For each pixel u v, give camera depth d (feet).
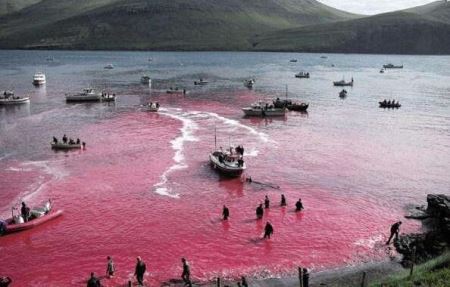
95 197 172.76
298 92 481.46
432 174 206.28
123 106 377.30
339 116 345.31
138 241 138.92
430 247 132.57
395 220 155.74
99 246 135.85
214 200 171.53
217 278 115.44
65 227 147.84
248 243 138.10
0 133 274.57
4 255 130.52
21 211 153.48
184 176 196.85
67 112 347.77
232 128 295.69
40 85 521.65
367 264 126.21
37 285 115.44
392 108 384.06
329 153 238.89
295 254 131.75
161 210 161.79
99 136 268.41
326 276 118.83
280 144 255.91
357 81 602.44
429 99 437.58
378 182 194.49
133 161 217.97
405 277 104.83
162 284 115.85
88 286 109.09
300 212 161.38
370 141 266.77
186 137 267.18
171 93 458.09
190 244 137.28
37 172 200.85
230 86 526.98
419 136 281.13
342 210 163.73
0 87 499.92
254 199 173.17
